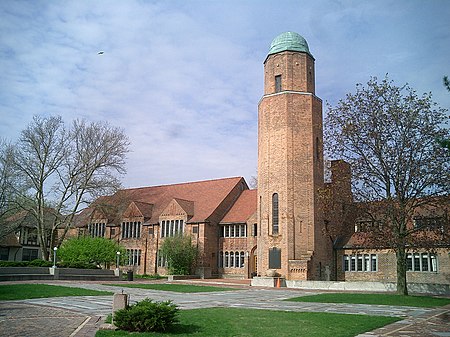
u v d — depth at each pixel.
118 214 61.00
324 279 41.81
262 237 43.44
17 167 48.56
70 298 22.73
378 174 29.47
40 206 50.06
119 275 45.84
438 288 32.31
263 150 45.09
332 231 38.31
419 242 28.53
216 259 52.00
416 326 14.99
